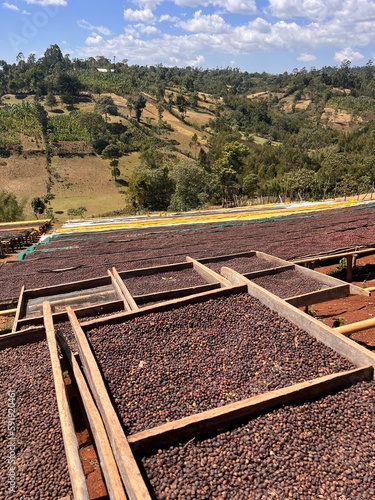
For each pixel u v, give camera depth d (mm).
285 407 3484
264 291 5402
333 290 5879
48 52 116312
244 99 120562
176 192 40875
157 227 19297
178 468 2971
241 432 3275
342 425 3361
